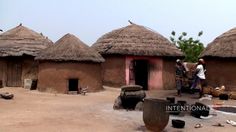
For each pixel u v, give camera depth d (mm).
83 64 18031
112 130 8984
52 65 17953
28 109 11859
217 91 16891
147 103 8992
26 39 22062
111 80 21109
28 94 16828
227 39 18672
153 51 20734
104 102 14289
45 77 18188
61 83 17703
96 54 19016
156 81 21094
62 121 9914
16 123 9453
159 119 8773
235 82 17500
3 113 10906
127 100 12227
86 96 16484
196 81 17109
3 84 21203
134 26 22500
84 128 9094
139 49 20656
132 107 12328
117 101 12352
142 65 22234
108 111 11820
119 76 20797
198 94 17922
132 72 20891
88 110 11977
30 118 10219
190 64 20281
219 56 17953
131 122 10023
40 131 8602
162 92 19312
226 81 17891
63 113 11242
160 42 21578
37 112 11289
